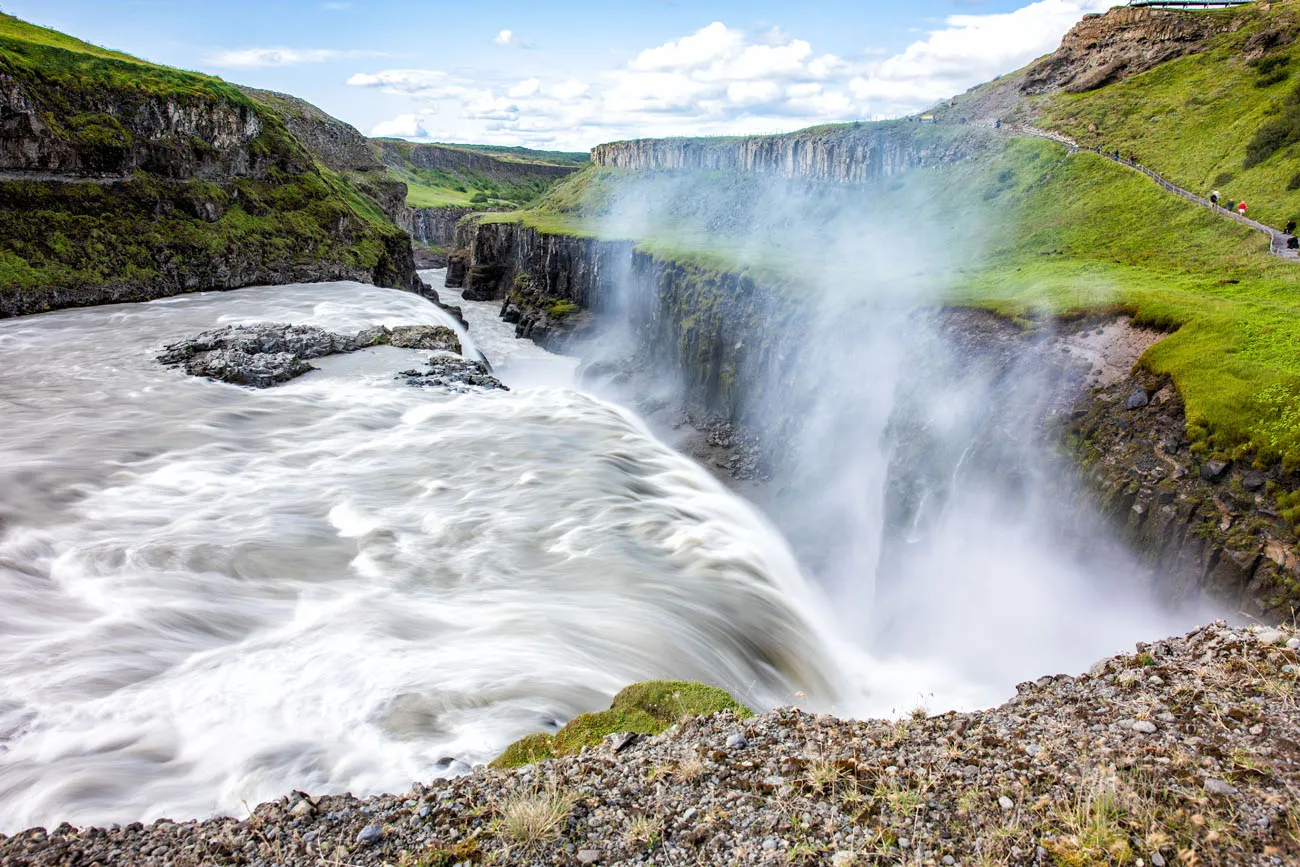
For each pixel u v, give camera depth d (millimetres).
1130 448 26500
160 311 55438
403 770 12031
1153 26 82875
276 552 21047
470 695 14383
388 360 43438
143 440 29453
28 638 16250
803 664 21594
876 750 9672
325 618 17750
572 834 8305
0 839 9031
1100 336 32406
